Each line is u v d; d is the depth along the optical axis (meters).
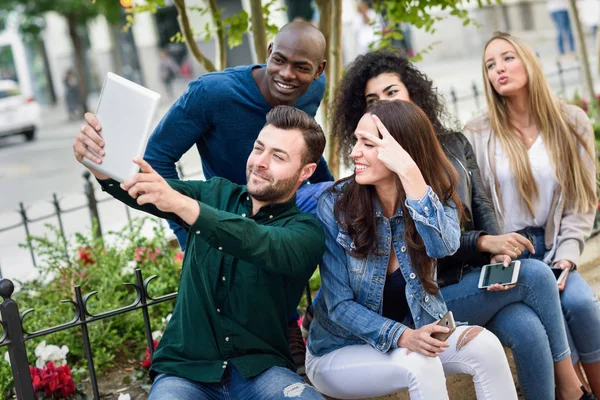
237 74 3.33
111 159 2.39
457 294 3.16
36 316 4.20
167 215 2.69
